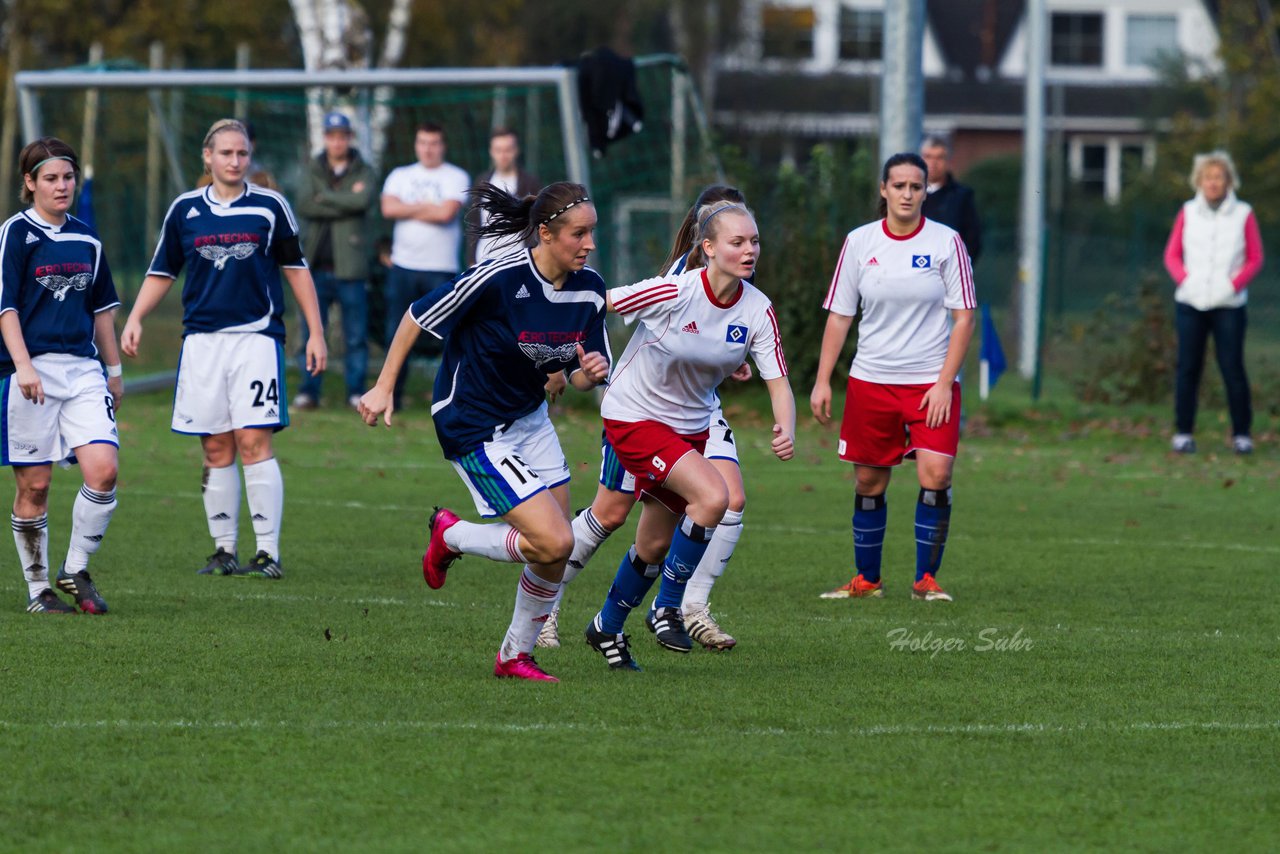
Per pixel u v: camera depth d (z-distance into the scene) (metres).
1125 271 96.94
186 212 31.59
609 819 16.52
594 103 60.50
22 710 20.27
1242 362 54.59
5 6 129.12
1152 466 51.91
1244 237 54.06
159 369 72.50
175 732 19.39
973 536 38.59
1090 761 18.92
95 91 65.94
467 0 149.88
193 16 137.50
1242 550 36.78
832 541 37.47
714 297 23.56
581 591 30.81
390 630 26.06
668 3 177.25
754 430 60.50
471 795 17.19
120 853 15.43
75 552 27.30
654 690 22.20
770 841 15.97
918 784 17.89
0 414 26.61
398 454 51.31
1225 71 146.38
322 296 60.75
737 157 68.06
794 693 22.16
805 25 189.50
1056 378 76.50
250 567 31.47
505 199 22.23
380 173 73.06
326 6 86.81
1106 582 32.56
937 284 30.11
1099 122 199.38
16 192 111.00
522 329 22.05
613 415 24.17
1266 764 18.94
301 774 17.83
